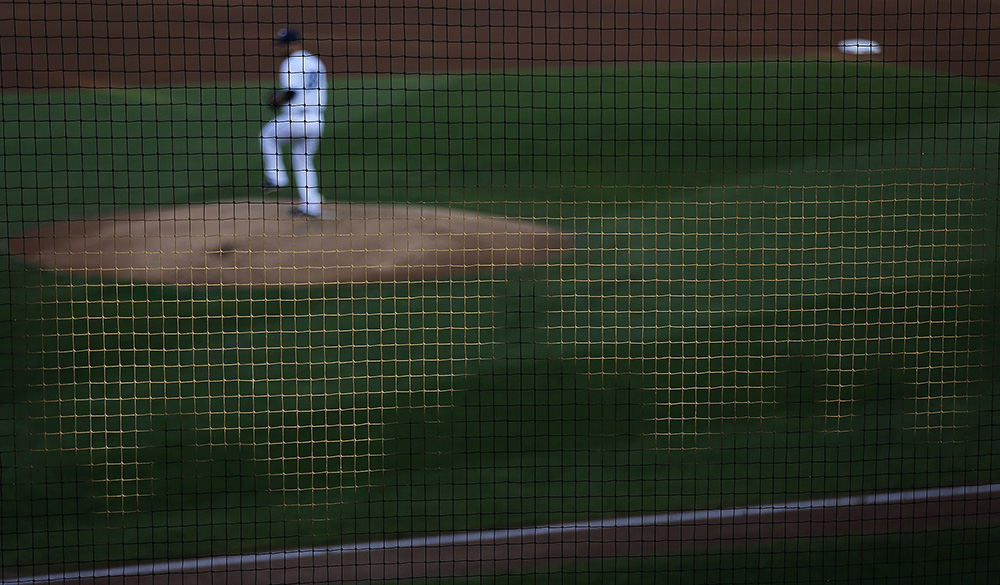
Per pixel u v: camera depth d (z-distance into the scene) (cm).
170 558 2030
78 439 2503
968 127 5369
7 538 2095
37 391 2733
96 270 3647
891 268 3531
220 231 3912
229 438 2517
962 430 2566
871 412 2653
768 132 5734
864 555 2027
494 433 2552
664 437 2544
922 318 3155
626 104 6469
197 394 2731
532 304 3331
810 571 1969
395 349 2988
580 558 2023
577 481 2348
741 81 6775
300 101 4184
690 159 5403
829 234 3878
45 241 3962
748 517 2189
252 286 3509
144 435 2528
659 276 3538
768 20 7594
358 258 3750
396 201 4719
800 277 3491
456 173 5325
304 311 3297
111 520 2172
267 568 1997
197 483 2323
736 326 3134
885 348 2981
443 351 2994
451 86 6900
